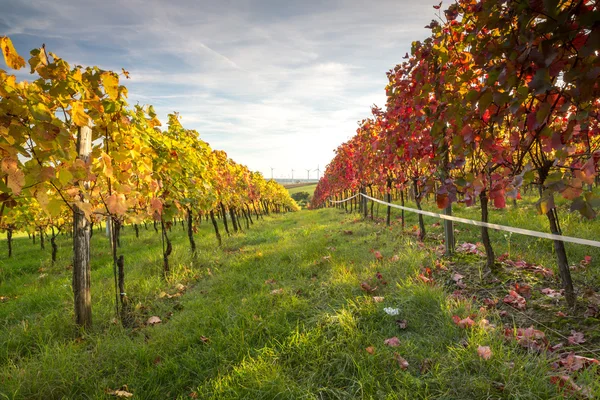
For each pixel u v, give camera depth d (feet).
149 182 14.76
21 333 11.69
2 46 8.01
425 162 13.70
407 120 16.33
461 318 9.47
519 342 8.04
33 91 9.02
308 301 12.35
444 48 11.68
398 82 15.89
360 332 9.34
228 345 9.75
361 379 7.50
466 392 6.81
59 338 11.22
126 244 38.11
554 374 6.84
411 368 7.87
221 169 39.96
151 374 8.71
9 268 27.48
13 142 8.26
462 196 10.16
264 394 7.36
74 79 9.12
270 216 92.94
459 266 14.23
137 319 12.96
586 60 5.56
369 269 15.16
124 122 12.45
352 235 26.61
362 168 38.04
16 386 8.16
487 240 13.10
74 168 9.39
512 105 6.41
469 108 8.68
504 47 6.45
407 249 17.34
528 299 10.36
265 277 16.63
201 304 13.50
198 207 25.41
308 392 7.30
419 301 10.67
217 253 25.73
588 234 15.56
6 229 32.07
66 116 9.93
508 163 8.83
